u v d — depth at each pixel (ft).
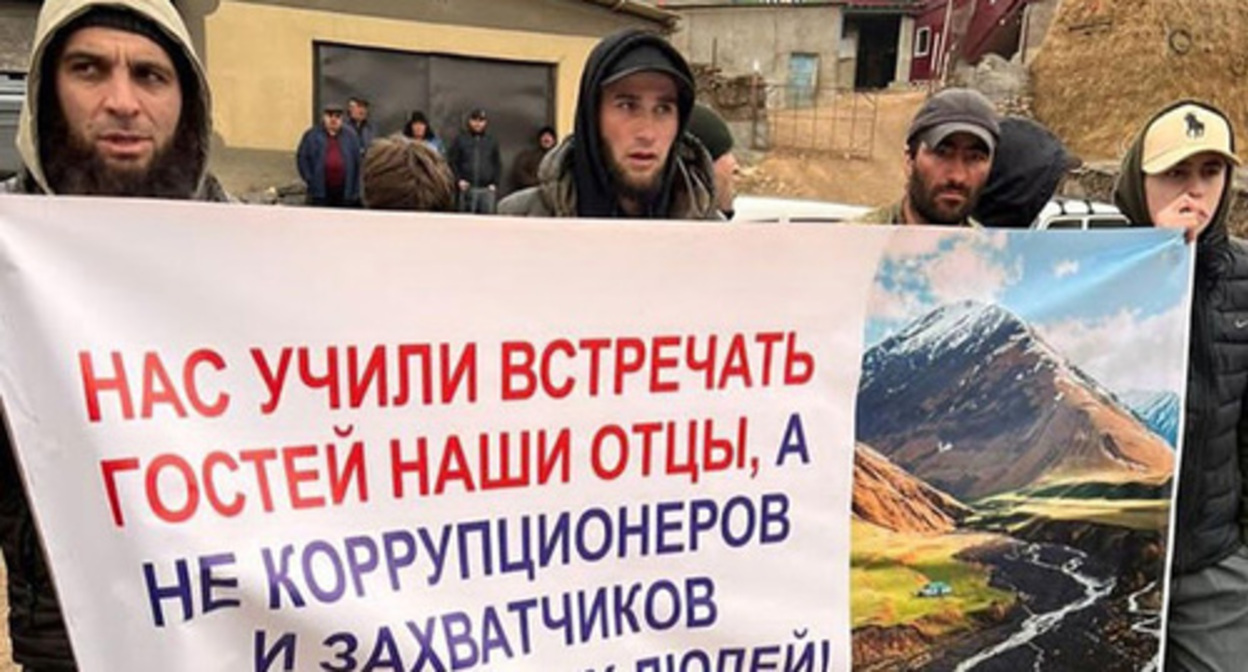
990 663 6.71
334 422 5.07
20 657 5.16
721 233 5.67
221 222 4.79
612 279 5.50
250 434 4.91
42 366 4.52
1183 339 6.95
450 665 5.30
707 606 5.87
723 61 85.25
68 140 5.05
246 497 4.91
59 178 5.08
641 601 5.73
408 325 5.16
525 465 5.44
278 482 4.97
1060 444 6.72
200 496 4.81
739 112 63.67
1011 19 77.46
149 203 4.65
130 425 4.68
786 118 69.41
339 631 5.07
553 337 5.43
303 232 4.92
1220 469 7.27
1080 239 6.61
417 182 8.28
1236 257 7.26
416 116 32.73
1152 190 7.37
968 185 8.50
